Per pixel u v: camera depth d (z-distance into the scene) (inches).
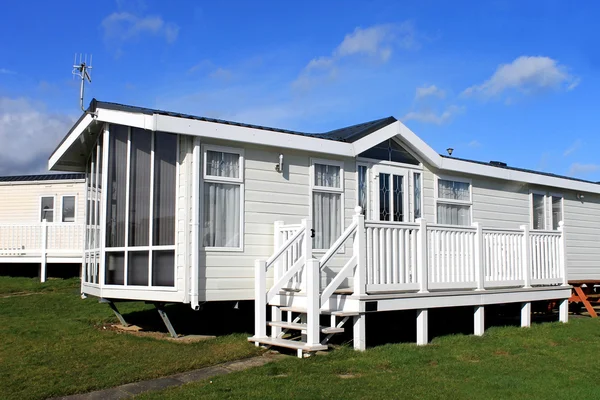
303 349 282.5
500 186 510.9
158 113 313.9
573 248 578.6
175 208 328.2
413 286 331.6
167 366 269.4
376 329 388.5
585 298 487.5
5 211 799.1
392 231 327.6
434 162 445.7
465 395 229.5
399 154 434.6
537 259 422.6
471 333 379.9
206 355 289.7
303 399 217.8
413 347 316.5
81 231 659.4
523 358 301.4
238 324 384.5
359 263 308.2
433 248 348.8
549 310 492.1
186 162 325.1
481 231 378.3
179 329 369.4
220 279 331.9
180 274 321.7
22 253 655.1
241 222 344.2
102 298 369.1
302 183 375.6
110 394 233.0
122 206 358.6
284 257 349.7
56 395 232.4
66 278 660.7
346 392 227.6
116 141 367.9
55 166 457.4
